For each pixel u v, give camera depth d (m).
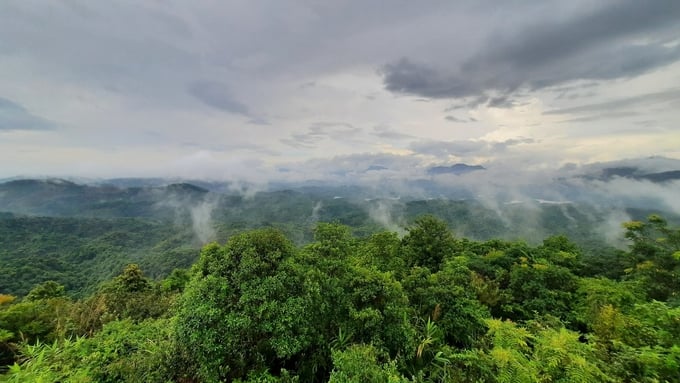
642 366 5.22
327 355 7.17
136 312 13.52
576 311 10.95
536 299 11.63
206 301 6.46
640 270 14.54
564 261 16.72
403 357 7.15
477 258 16.53
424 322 8.87
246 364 6.73
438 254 17.36
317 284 7.36
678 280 12.83
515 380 5.23
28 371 6.61
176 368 6.50
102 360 7.18
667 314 6.38
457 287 9.77
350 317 7.66
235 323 6.20
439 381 6.88
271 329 6.32
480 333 8.75
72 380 6.06
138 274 23.41
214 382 6.10
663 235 15.24
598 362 5.40
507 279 14.00
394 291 8.20
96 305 12.24
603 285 11.58
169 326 8.35
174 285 21.83
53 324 10.73
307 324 6.83
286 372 6.38
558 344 5.53
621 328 6.71
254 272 6.84
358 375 5.61
